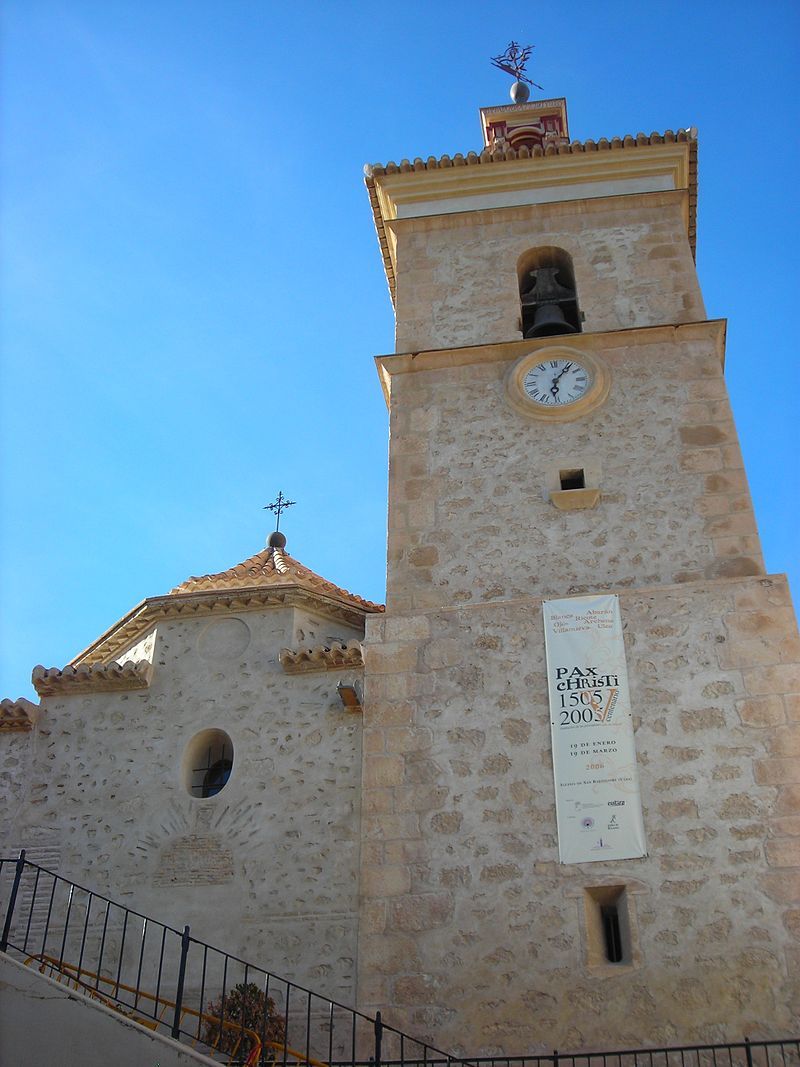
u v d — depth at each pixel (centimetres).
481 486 1806
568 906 1427
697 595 1622
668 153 2197
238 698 1725
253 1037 1326
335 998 1466
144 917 1385
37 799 1689
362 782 1569
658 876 1428
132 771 1691
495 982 1394
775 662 1552
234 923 1544
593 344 1927
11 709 1744
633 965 1378
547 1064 1335
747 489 1738
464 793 1524
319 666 1719
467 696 1598
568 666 1595
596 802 1488
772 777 1470
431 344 2003
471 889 1457
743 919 1386
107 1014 1137
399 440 1875
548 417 1856
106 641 1884
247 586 1853
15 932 1579
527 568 1712
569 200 2148
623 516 1736
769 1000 1335
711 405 1831
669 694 1549
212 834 1617
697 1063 1256
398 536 1772
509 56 2856
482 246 2125
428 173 2225
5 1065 1098
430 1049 1358
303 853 1578
